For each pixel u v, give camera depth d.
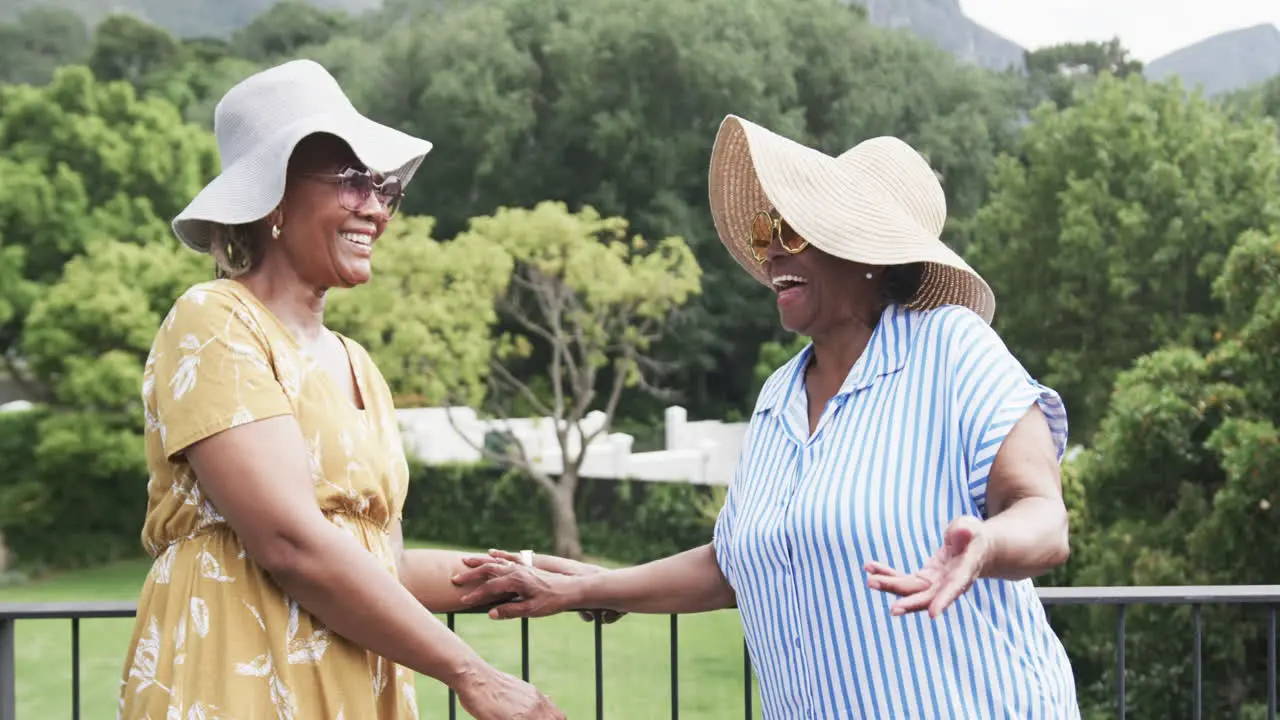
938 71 31.67
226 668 1.57
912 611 1.30
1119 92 21.64
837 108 30.30
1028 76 36.78
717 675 11.50
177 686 1.57
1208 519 8.45
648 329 27.00
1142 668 8.41
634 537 19.64
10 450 20.50
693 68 27.77
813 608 1.59
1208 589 2.17
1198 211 19.97
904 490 1.55
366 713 1.64
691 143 27.69
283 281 1.71
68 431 18.83
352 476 1.65
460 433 19.39
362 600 1.56
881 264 1.65
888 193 1.72
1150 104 22.30
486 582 2.01
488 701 1.61
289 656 1.59
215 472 1.55
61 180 21.62
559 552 19.58
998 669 1.54
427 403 22.50
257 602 1.60
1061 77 36.06
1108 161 20.83
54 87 22.78
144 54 31.17
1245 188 20.05
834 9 31.25
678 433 23.47
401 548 1.94
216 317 1.59
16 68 31.80
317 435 1.63
